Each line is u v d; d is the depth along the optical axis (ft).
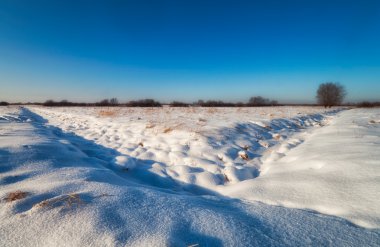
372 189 8.27
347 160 11.34
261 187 10.52
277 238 5.99
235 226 6.49
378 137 17.89
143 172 14.83
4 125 27.78
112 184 9.35
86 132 29.53
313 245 5.70
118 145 21.97
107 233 5.73
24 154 12.92
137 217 6.61
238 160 17.15
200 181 13.28
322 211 7.95
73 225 6.05
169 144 20.81
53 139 19.88
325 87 159.33
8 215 6.58
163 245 5.26
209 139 20.76
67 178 9.91
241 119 36.50
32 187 8.62
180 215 6.97
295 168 12.99
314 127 35.81
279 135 26.14
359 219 6.94
